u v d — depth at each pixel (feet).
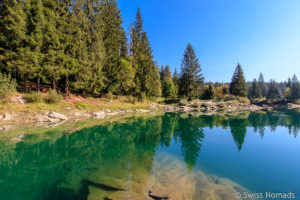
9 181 15.65
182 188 14.58
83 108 65.31
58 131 36.60
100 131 39.96
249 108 135.54
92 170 18.56
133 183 15.43
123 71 93.66
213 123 56.39
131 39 115.55
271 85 225.15
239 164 21.04
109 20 89.10
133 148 28.19
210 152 26.32
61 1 63.62
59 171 18.10
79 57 67.97
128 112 83.25
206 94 219.00
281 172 18.44
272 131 43.24
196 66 146.92
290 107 153.69
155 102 132.05
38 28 53.06
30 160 21.21
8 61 49.93
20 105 47.42
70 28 64.44
